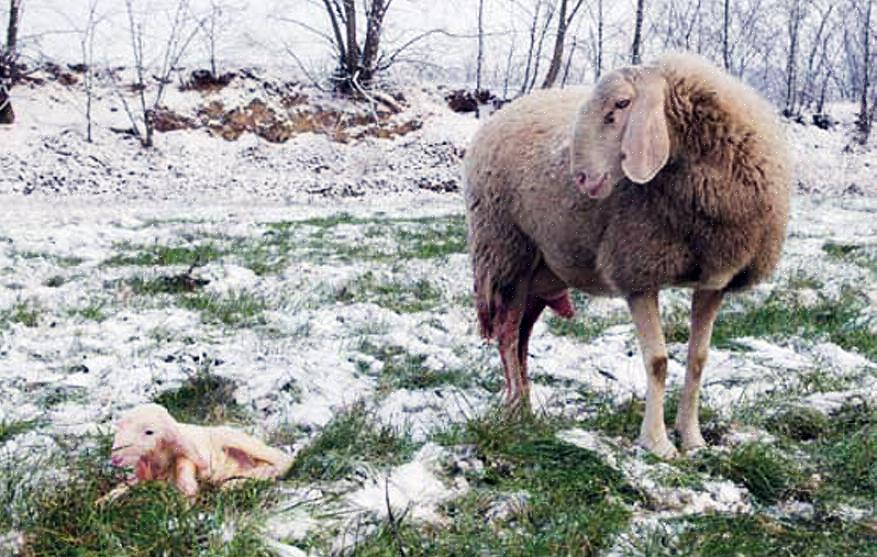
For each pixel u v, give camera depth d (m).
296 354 4.12
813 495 2.92
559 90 3.60
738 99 3.07
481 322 3.71
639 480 2.89
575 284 3.49
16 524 2.64
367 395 3.65
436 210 12.20
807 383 3.76
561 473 2.89
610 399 3.62
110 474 2.84
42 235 7.73
